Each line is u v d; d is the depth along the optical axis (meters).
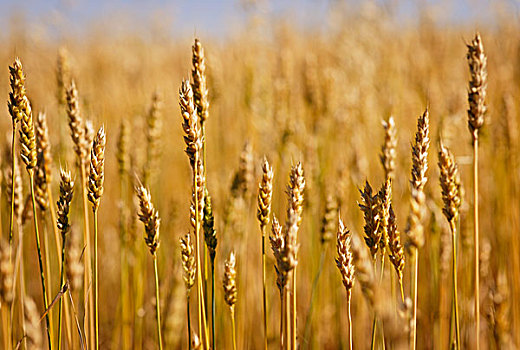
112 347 1.57
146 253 1.62
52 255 1.61
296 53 2.66
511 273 1.65
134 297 1.52
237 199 1.48
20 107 1.20
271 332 1.62
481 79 1.25
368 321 1.65
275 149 1.71
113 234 2.01
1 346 1.45
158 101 1.57
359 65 2.37
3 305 1.23
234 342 1.23
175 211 1.64
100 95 2.40
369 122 2.15
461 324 1.54
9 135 1.41
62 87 1.56
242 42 2.49
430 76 2.20
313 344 1.59
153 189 1.70
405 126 2.12
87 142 1.30
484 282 1.67
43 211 1.31
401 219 1.65
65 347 1.41
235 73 2.40
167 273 1.60
